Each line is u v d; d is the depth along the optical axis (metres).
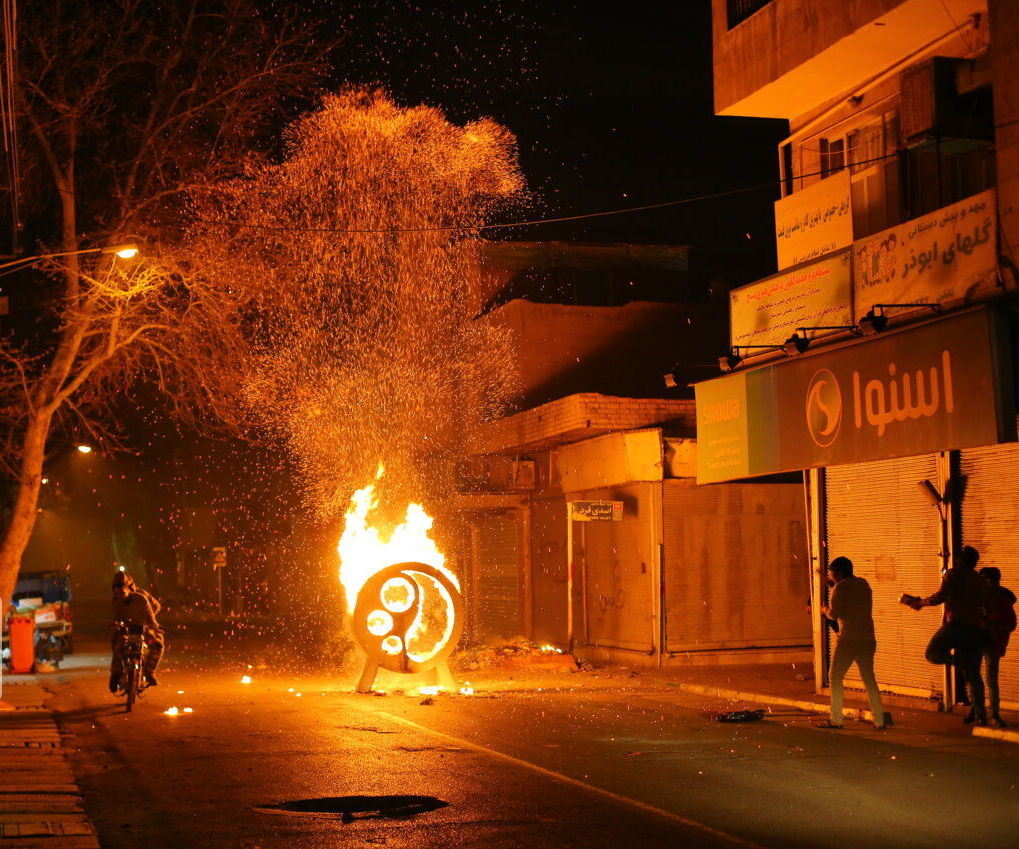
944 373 12.39
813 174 16.47
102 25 19.89
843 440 14.17
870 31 13.88
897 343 13.18
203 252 21.44
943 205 13.99
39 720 13.99
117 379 22.36
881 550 14.83
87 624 43.03
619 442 21.00
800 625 21.34
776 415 15.64
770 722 13.12
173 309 21.86
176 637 33.38
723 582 20.89
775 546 21.30
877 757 10.62
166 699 16.22
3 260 19.92
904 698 14.21
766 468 15.84
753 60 16.05
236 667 22.36
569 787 9.17
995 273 12.25
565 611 23.84
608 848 7.19
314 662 23.47
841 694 12.62
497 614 27.31
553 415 22.72
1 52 14.40
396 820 8.02
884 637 14.75
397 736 12.08
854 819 8.01
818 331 15.37
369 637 16.66
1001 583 12.93
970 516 13.41
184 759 10.80
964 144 13.53
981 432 11.84
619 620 21.58
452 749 11.15
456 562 29.77
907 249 13.69
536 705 14.97
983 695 12.28
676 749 11.12
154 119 20.72
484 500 26.02
